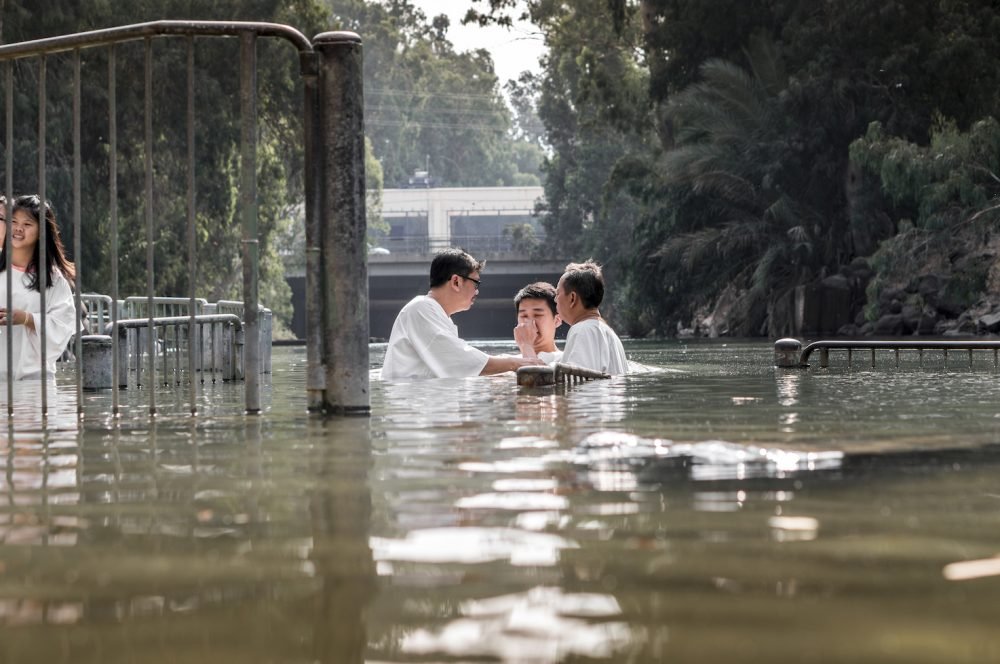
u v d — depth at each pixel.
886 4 32.25
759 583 1.16
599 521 1.53
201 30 3.86
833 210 35.88
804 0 35.00
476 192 83.69
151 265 3.74
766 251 34.56
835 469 2.04
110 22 33.59
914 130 34.12
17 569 1.28
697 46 38.22
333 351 3.71
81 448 2.66
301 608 1.09
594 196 59.66
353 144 3.76
